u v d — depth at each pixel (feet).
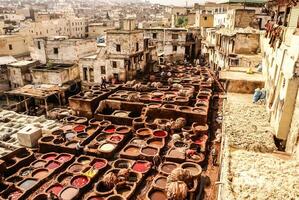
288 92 39.70
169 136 85.71
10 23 277.44
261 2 179.52
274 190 26.00
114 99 109.81
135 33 134.10
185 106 98.07
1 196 62.03
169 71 154.40
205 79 133.69
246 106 54.90
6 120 107.24
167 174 63.77
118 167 71.67
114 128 92.99
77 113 106.01
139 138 84.84
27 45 173.37
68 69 137.90
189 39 193.47
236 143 39.01
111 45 132.26
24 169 72.69
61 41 144.66
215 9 249.34
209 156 74.08
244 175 28.07
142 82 134.31
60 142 84.17
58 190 63.52
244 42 118.42
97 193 60.80
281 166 29.58
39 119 107.34
